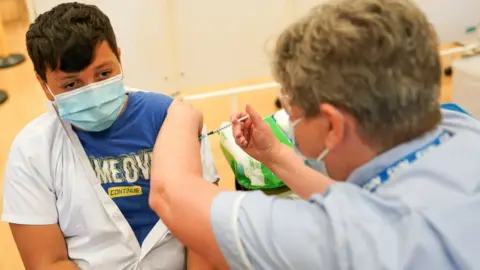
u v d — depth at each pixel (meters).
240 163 1.62
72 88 1.15
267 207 0.81
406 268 0.72
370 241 0.74
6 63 3.71
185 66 2.42
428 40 0.81
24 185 1.23
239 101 2.86
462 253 0.72
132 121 1.25
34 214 1.24
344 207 0.78
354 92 0.79
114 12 2.16
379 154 0.85
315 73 0.81
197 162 1.00
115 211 1.26
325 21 0.81
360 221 0.76
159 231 1.30
